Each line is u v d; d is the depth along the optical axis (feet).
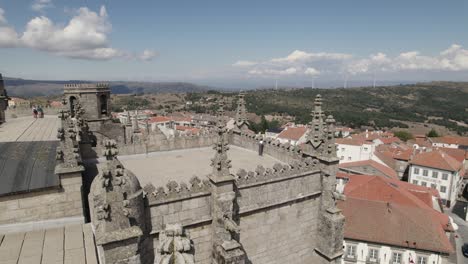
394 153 358.84
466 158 347.15
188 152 98.27
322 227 72.59
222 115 88.58
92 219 50.98
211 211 54.65
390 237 153.28
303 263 73.26
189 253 30.60
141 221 45.96
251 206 60.29
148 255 48.70
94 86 165.27
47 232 51.11
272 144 91.15
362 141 344.49
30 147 67.87
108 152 38.86
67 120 55.31
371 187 193.16
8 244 46.98
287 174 64.95
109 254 39.01
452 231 165.89
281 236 67.36
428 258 146.20
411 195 193.06
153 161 85.92
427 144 455.63
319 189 72.54
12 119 145.38
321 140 73.77
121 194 39.96
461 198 306.76
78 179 53.36
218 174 52.49
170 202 49.96
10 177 51.52
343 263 161.68
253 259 63.82
